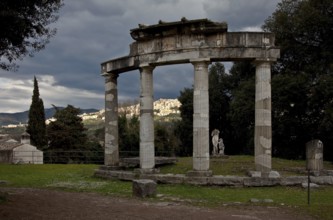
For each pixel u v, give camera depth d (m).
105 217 15.75
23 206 17.56
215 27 27.11
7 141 73.31
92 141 82.38
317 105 48.12
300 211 17.72
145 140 29.41
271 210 18.00
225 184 26.03
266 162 27.02
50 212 16.50
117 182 28.75
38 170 38.69
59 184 27.98
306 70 49.78
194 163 27.44
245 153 68.00
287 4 53.25
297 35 51.53
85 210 17.20
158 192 23.69
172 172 30.89
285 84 48.69
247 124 58.59
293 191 24.36
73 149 73.38
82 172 36.53
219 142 43.56
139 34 29.31
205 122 27.47
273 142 54.22
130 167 34.72
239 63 63.16
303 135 52.19
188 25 27.67
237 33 27.52
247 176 27.03
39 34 19.61
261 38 27.50
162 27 28.30
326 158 50.88
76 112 76.50
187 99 73.25
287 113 51.22
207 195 22.70
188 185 26.34
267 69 27.55
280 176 26.69
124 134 69.69
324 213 17.05
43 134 74.00
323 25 48.78
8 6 16.77
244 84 56.62
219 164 33.53
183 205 19.12
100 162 61.88
